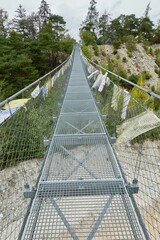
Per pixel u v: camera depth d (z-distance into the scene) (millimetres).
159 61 29062
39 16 28672
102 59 26266
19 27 22047
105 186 1685
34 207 1498
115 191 1632
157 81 23453
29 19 25844
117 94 2977
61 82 6488
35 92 3010
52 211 1480
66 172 1950
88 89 5582
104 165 2039
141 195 2756
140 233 1307
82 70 10070
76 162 2113
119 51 28125
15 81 10906
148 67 27422
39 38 16781
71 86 6148
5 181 3400
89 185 1699
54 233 1338
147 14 49469
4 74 10516
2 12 23938
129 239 1287
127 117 2441
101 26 41438
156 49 33062
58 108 4121
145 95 5531
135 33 40219
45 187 1684
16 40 13914
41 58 16000
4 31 21609
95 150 2307
